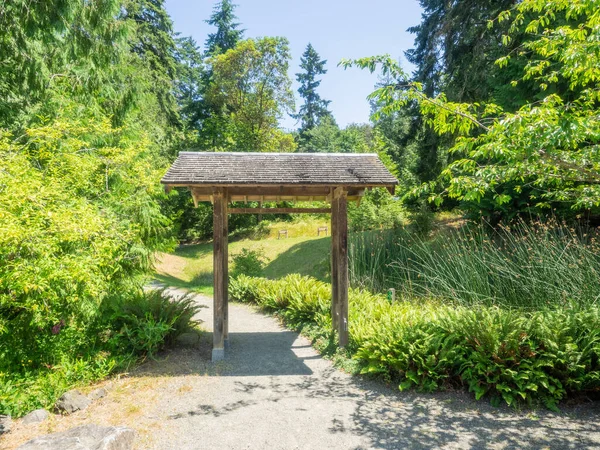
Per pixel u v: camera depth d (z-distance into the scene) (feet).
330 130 140.36
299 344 25.89
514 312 20.63
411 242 41.73
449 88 45.27
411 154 76.84
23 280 15.65
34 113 26.35
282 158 24.98
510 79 35.09
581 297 21.02
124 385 18.38
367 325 22.50
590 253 23.09
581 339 16.49
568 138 10.93
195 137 103.71
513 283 25.52
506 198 16.11
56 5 24.02
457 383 17.61
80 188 24.22
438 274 30.07
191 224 109.29
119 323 22.84
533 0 14.60
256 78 104.63
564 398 15.89
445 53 47.11
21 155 20.22
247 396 17.21
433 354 17.53
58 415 15.28
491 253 29.78
